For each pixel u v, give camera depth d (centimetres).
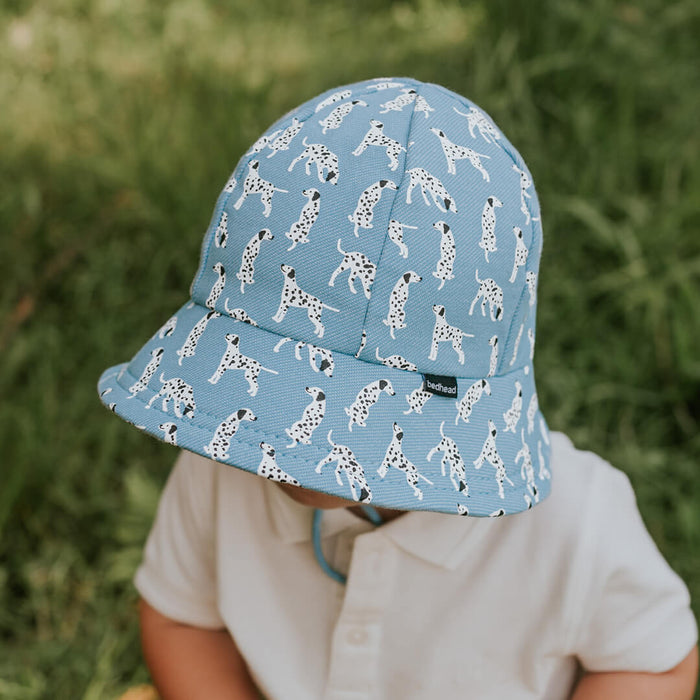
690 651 121
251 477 128
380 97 105
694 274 255
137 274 273
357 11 410
